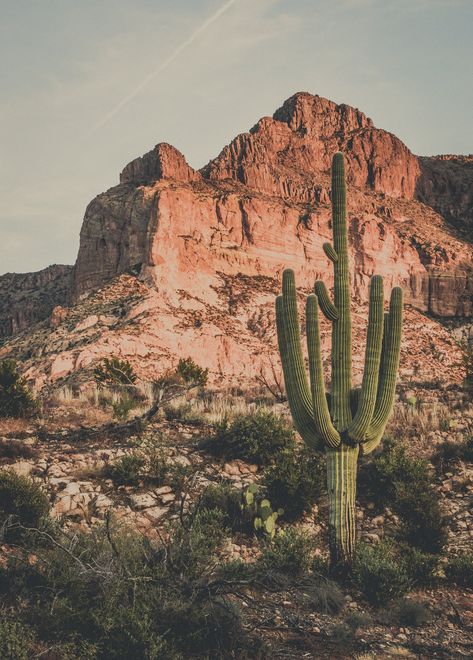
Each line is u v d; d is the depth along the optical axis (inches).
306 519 457.1
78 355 1772.9
